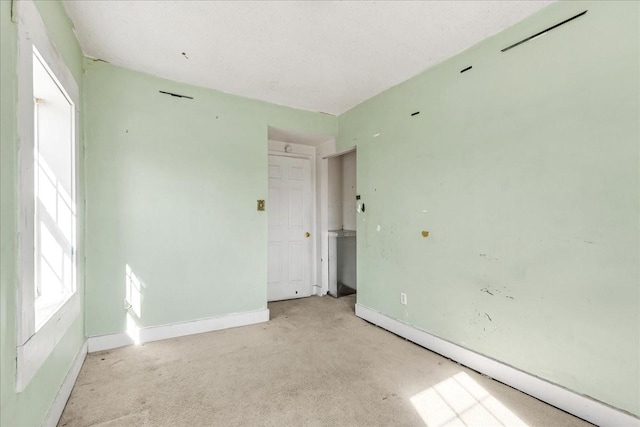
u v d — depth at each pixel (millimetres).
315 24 1976
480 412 1703
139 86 2617
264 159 3264
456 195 2332
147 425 1583
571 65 1707
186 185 2824
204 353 2424
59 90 1756
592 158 1629
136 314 2596
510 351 1981
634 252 1493
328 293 4371
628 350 1507
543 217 1827
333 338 2764
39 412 1366
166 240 2729
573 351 1696
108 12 1862
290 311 3582
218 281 2979
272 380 2025
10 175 1107
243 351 2471
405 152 2793
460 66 2307
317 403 1780
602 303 1594
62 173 1928
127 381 1993
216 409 1718
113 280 2502
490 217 2104
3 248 1053
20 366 1131
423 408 1737
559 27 1754
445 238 2416
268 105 3301
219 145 2998
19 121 1155
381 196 3068
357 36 2105
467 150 2254
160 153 2705
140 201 2615
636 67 1490
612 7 1561
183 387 1933
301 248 4305
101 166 2451
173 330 2742
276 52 2320
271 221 4070
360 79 2775
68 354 1851
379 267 3092
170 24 1983
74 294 1946
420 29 2023
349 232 4367
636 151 1487
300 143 4191
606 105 1582
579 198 1678
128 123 2566
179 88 2805
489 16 1891
